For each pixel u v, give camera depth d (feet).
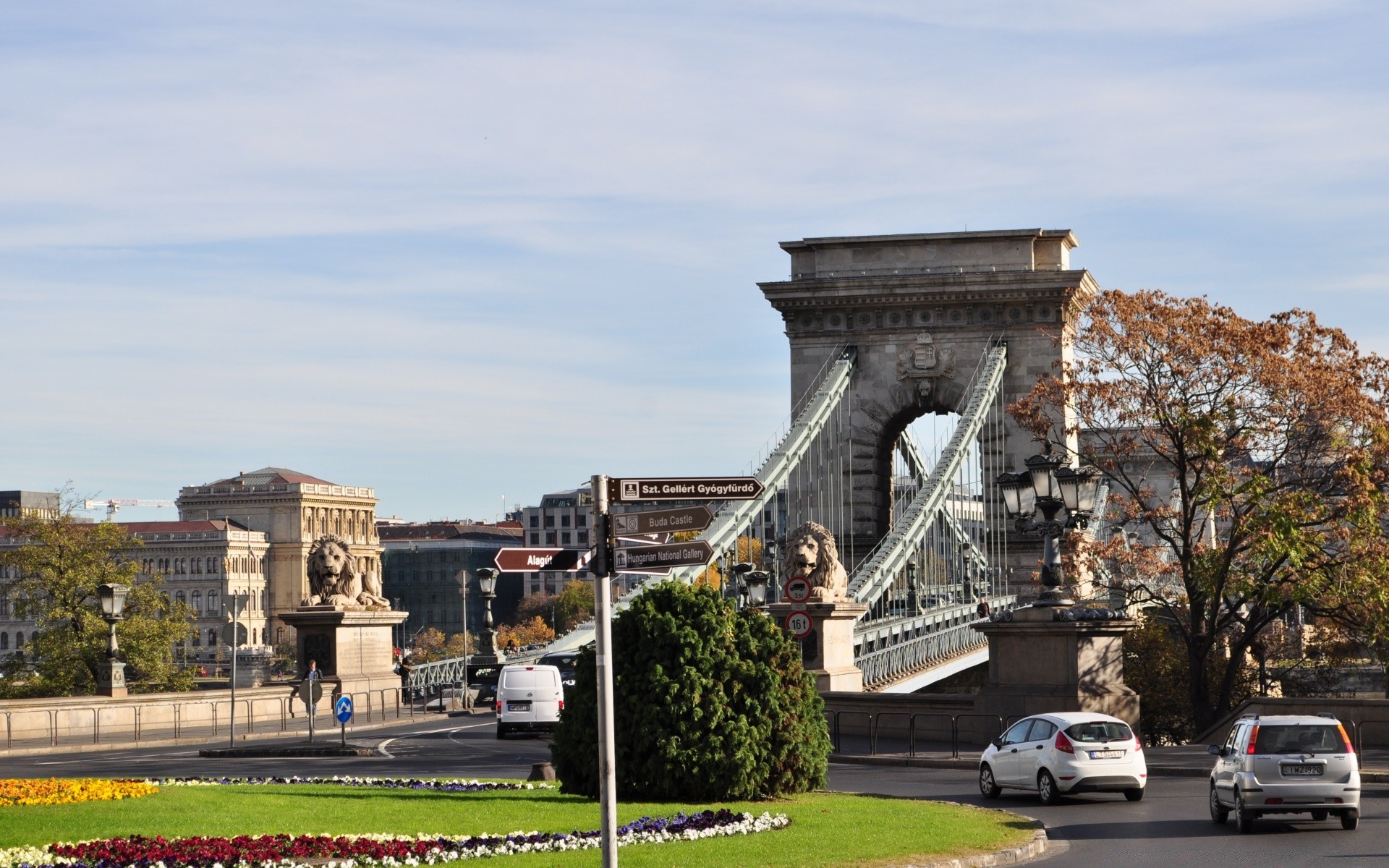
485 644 268.62
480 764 152.97
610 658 61.98
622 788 105.29
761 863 79.15
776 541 240.53
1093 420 204.74
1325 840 96.73
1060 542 204.95
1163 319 199.31
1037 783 118.11
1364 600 182.29
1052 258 363.97
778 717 106.11
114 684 201.46
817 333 365.81
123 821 90.07
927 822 96.02
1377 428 187.73
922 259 365.40
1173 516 194.90
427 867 79.15
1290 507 180.96
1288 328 199.21
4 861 76.54
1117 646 149.59
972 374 357.61
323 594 235.81
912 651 246.68
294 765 152.76
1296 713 152.15
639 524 63.93
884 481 370.12
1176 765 140.36
